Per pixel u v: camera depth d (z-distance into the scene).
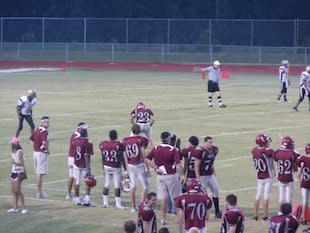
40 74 121.81
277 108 78.81
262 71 130.12
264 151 37.84
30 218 38.94
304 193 37.25
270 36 146.12
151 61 143.88
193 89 96.69
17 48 148.75
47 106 79.50
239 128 65.50
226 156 54.03
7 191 44.91
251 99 86.31
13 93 92.19
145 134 55.50
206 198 31.44
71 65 140.00
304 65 133.62
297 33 143.38
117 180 40.31
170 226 37.00
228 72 121.81
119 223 37.78
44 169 43.09
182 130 64.12
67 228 37.03
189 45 143.00
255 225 37.25
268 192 38.09
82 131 41.59
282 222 29.66
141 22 153.88
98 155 54.47
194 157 37.66
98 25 155.75
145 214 31.20
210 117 71.75
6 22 156.75
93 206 41.22
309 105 77.31
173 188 37.34
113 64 139.88
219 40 148.88
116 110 76.38
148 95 89.50
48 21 155.62
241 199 42.59
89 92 92.88
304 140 59.69
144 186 39.47
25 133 63.75
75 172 41.44
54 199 42.84
